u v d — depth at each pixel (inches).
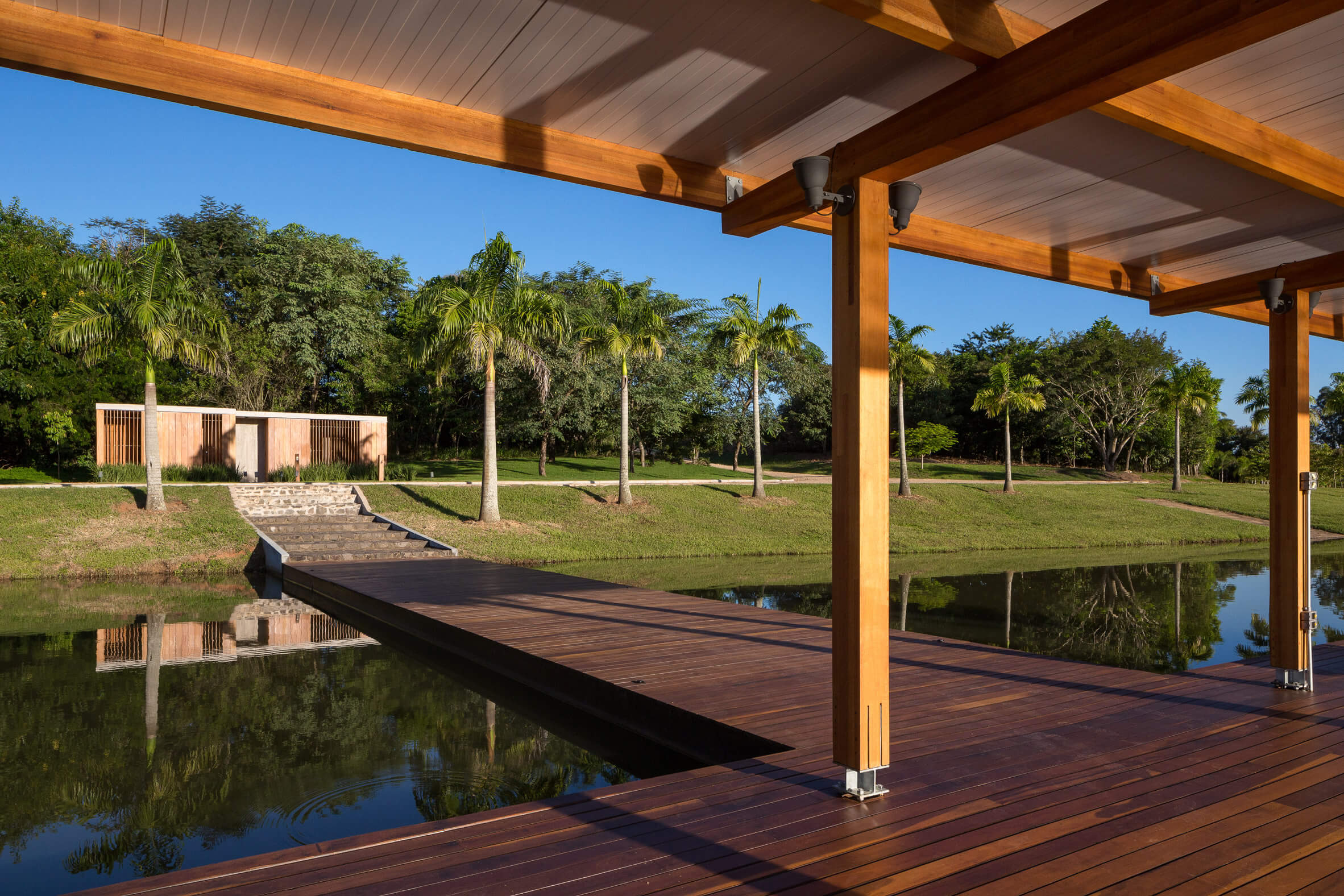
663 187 168.2
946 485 1167.6
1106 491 1257.4
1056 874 110.6
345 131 134.6
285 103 129.5
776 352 1148.5
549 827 128.2
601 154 160.6
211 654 342.3
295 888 106.8
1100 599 507.8
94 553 597.0
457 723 246.2
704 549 757.3
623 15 115.2
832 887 107.3
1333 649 273.4
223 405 1206.3
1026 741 173.8
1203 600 503.2
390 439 1398.9
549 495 855.7
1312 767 154.9
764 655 269.4
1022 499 1112.2
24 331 855.7
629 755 221.9
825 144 162.9
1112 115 124.6
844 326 144.1
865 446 140.9
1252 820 129.2
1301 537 213.8
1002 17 117.9
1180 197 182.4
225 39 121.9
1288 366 212.5
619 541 753.6
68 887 145.0
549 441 1334.9
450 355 738.8
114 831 168.9
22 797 187.6
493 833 125.4
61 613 439.5
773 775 153.7
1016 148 155.3
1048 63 110.3
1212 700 208.7
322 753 218.4
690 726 201.8
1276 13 87.6
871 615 141.6
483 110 146.6
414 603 386.0
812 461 1844.2
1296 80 129.7
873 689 141.4
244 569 618.8
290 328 1243.2
